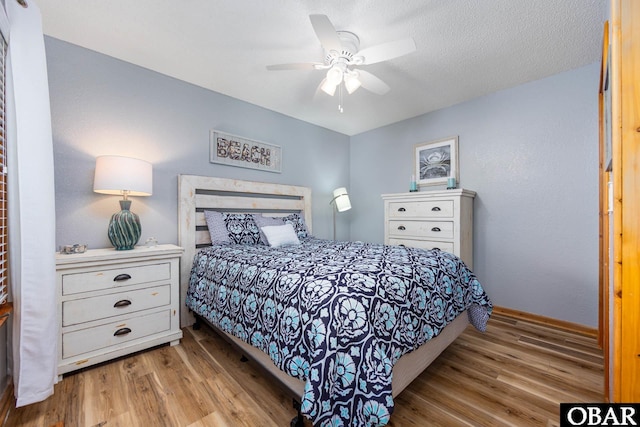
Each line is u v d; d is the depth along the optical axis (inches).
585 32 72.4
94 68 82.0
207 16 68.2
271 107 124.6
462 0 62.1
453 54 83.0
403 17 67.6
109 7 65.1
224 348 77.2
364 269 52.2
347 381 38.3
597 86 87.1
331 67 74.5
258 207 119.5
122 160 74.1
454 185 113.7
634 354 29.9
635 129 29.5
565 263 92.7
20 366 50.3
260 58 86.3
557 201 94.3
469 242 109.0
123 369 65.8
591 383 60.4
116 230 75.3
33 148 52.5
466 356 72.4
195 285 85.4
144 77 91.2
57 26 71.6
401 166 141.3
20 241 51.3
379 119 139.6
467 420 49.4
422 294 54.4
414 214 113.9
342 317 40.6
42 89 54.3
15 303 51.7
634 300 29.7
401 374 49.1
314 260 62.1
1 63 51.1
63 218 76.4
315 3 63.5
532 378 62.3
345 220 164.9
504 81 99.7
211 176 107.0
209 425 48.2
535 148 98.8
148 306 75.0
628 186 29.9
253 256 71.1
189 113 101.4
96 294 66.8
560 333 87.3
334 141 158.2
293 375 42.4
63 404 53.4
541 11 65.1
